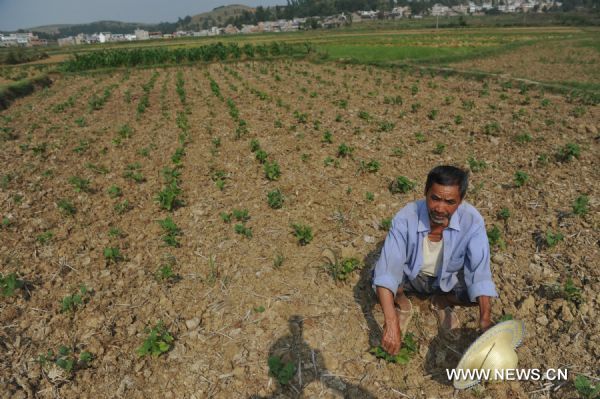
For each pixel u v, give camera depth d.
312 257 5.01
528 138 9.16
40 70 35.56
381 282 3.28
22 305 4.50
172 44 72.12
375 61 28.66
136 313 4.31
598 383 3.21
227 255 5.18
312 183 7.20
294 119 12.05
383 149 8.95
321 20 191.75
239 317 4.13
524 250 5.03
